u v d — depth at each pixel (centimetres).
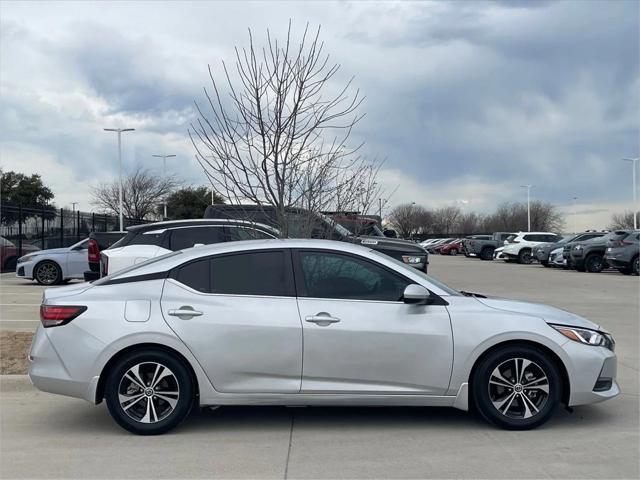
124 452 515
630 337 1041
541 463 488
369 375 549
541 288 1928
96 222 3600
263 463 489
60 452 517
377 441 540
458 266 3369
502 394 564
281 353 545
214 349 543
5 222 2484
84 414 629
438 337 550
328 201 836
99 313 548
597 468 478
